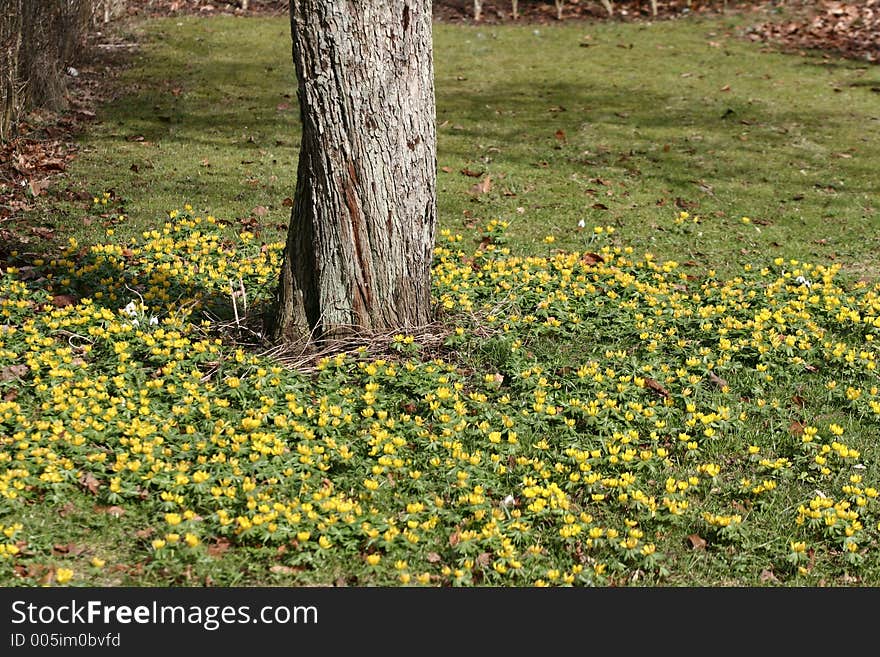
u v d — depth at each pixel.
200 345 6.29
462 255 8.47
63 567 4.44
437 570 4.63
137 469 4.95
